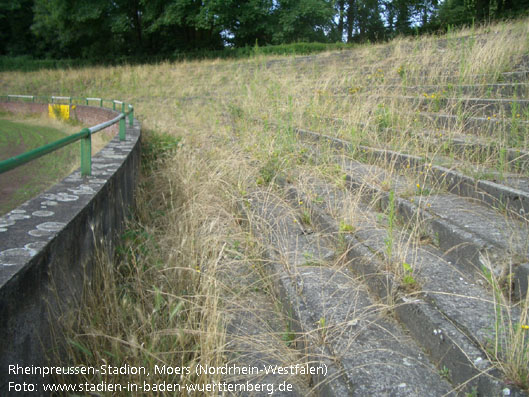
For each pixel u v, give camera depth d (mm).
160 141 7445
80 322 2314
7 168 1868
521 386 1648
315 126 6238
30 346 1813
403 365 2027
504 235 2617
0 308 1577
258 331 2674
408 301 2287
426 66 8094
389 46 13219
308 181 4363
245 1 26094
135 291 2852
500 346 1841
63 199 2719
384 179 3893
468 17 17141
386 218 3418
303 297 2625
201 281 2879
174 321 2541
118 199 3701
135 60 26656
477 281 2439
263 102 8773
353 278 2830
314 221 3697
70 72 23734
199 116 10242
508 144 3979
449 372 1933
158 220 4328
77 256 2432
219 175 4648
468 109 5379
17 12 32406
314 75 10641
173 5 25688
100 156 4434
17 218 2338
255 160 5062
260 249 3391
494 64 6492
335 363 2057
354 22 31094
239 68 17828
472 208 3170
